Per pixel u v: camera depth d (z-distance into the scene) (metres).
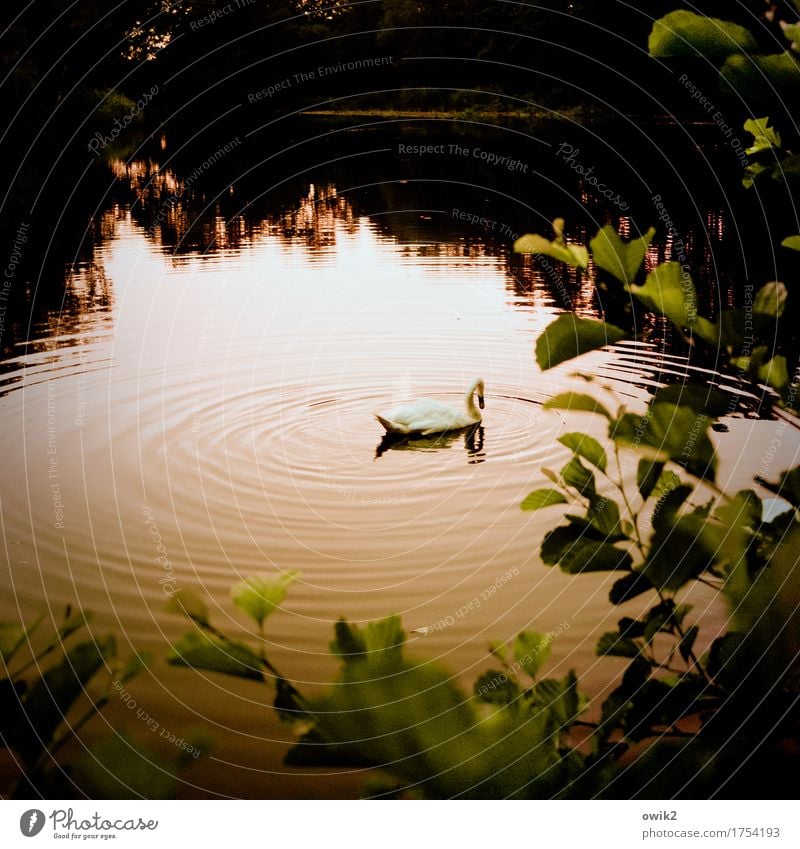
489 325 10.87
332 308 11.77
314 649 4.44
